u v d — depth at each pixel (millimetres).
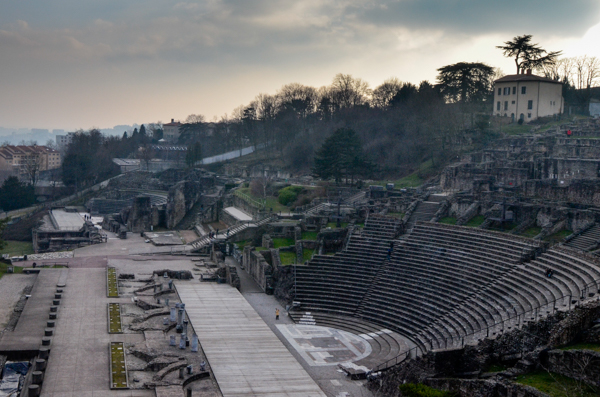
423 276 102125
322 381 77125
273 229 135750
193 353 82062
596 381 56500
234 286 115375
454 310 90062
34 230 172500
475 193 120562
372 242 116750
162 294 108562
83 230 168750
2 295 103312
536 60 199250
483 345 67875
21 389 69750
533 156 140875
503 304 83625
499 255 97250
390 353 85688
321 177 169875
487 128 177875
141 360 79250
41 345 80062
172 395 67938
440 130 183625
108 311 96438
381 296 102375
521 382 58781
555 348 62531
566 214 103125
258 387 72688
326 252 123125
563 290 78250
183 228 178000
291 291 108125
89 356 78250
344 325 97688
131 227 174000
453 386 62531
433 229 113250
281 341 89625
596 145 137625
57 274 117875
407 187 155625
